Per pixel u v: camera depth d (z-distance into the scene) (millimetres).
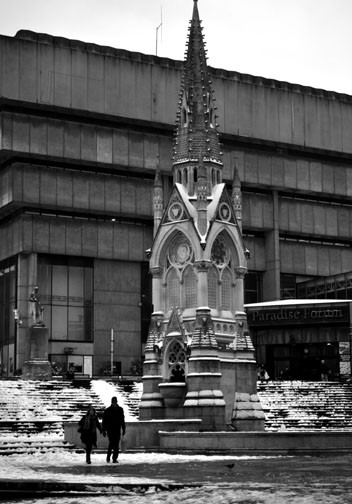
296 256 106250
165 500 19203
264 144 103125
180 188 45469
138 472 27188
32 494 21391
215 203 45094
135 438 41375
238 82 100938
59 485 21797
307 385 69312
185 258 44688
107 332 94500
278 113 103250
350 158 109438
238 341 44906
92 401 60688
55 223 92500
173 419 42281
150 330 45312
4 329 94062
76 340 92938
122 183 95312
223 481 23094
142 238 97000
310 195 108125
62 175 92500
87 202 93188
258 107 101938
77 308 93625
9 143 89062
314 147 105188
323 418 60781
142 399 44438
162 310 45438
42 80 90250
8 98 88375
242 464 30922
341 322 84938
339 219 109312
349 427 59812
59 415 56781
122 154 94500
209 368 42250
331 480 23062
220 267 45094
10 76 88875
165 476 25109
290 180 104375
